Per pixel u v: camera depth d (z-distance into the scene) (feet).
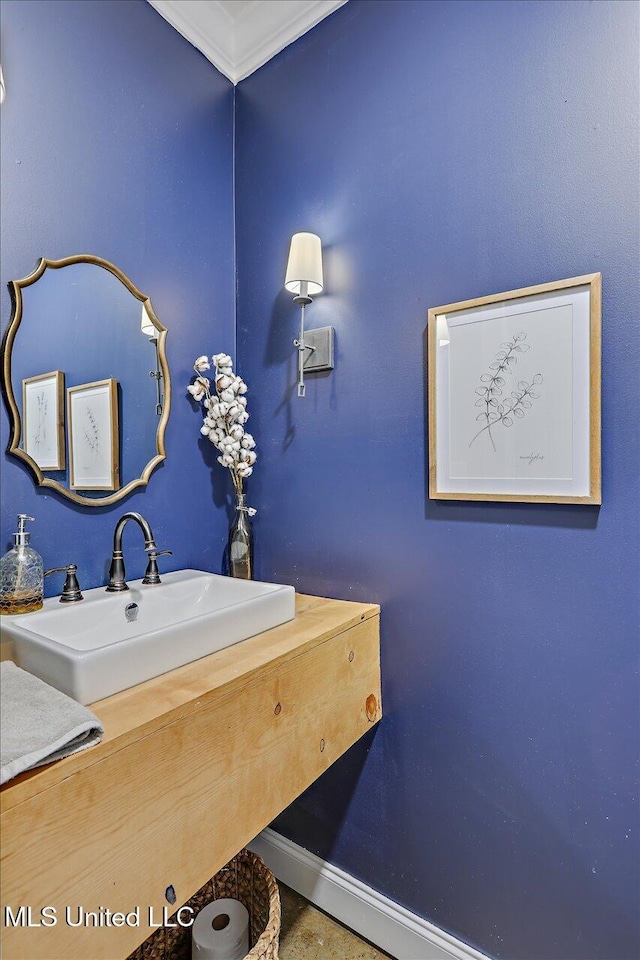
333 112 4.96
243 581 4.58
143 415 4.74
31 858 2.03
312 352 5.06
